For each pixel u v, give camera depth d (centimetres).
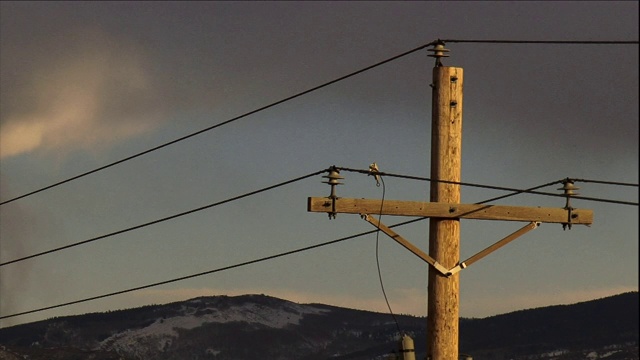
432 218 5028
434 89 5062
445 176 5012
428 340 5016
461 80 5062
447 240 5003
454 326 4994
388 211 4928
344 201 4900
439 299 4994
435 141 5038
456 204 4984
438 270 4991
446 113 5038
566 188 5116
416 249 4991
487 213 5028
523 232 5081
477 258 5028
